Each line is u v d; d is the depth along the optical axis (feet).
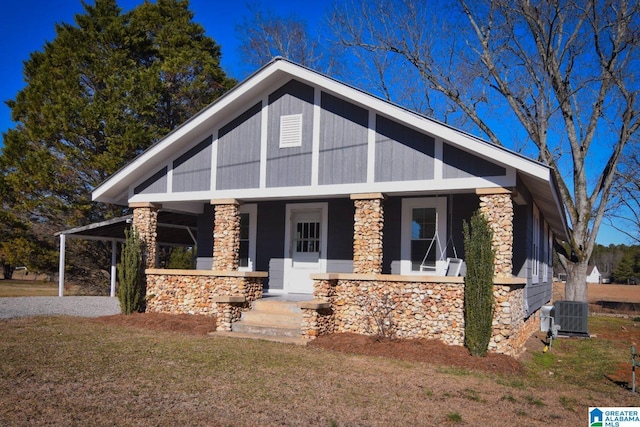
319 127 42.09
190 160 47.65
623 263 217.56
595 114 76.33
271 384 24.50
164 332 39.14
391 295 36.42
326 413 20.53
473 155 36.29
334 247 47.98
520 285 38.17
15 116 90.68
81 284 91.66
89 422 18.67
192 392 22.80
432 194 43.45
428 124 36.65
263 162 44.16
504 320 33.12
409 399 23.04
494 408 22.47
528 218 43.62
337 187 40.81
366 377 26.63
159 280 47.09
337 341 34.88
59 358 28.73
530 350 40.22
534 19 74.74
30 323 42.19
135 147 83.51
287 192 42.80
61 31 90.48
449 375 28.17
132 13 96.89
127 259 47.60
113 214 85.81
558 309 54.24
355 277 37.55
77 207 84.07
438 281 35.04
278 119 43.93
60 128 83.35
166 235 76.84
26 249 84.58
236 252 45.47
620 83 72.02
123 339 35.42
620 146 74.38
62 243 65.10
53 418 18.95
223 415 19.88
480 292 32.55
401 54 90.33
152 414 19.74
